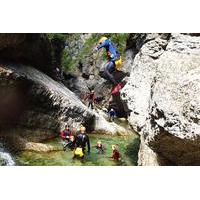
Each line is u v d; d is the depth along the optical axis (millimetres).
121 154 12703
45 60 16391
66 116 14312
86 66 22562
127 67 19266
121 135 15773
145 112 9359
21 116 12719
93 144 13961
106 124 16031
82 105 15422
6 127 12266
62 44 22453
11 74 11992
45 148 12273
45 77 15203
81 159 11750
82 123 14961
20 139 12188
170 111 7035
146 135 8242
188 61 7668
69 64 22750
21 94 12633
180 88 7164
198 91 6840
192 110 6746
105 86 21609
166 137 7195
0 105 12047
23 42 13719
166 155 7902
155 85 7844
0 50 12609
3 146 11633
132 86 10438
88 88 22109
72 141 12734
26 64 14922
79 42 23078
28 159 11422
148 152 9062
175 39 8828
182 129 6816
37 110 13266
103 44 14586
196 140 6711
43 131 13359
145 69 10211
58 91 14375
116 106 20750
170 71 7664
